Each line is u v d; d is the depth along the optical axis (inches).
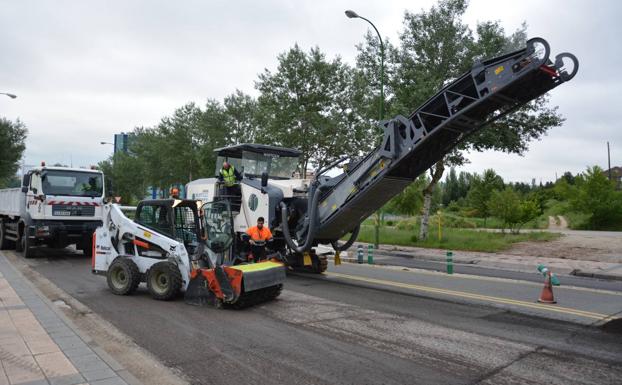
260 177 534.6
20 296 331.3
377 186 397.1
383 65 805.2
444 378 196.1
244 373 199.8
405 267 586.2
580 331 272.4
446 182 3102.9
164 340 246.7
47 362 195.5
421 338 254.2
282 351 229.6
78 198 588.4
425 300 360.2
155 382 188.9
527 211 971.3
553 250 746.8
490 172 1366.9
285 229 446.0
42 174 571.8
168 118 1413.6
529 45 313.6
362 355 224.7
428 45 783.1
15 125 1763.0
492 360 219.3
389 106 816.3
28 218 586.6
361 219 446.6
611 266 600.1
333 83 890.1
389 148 380.5
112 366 191.9
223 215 368.8
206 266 352.8
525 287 429.1
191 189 548.7
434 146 395.2
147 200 371.6
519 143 776.9
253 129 1201.4
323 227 439.5
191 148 1359.5
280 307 329.4
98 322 282.8
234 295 314.3
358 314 310.0
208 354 224.4
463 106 357.7
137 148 1999.3
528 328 277.7
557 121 757.3
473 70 343.0
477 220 1545.3
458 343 245.9
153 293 347.9
